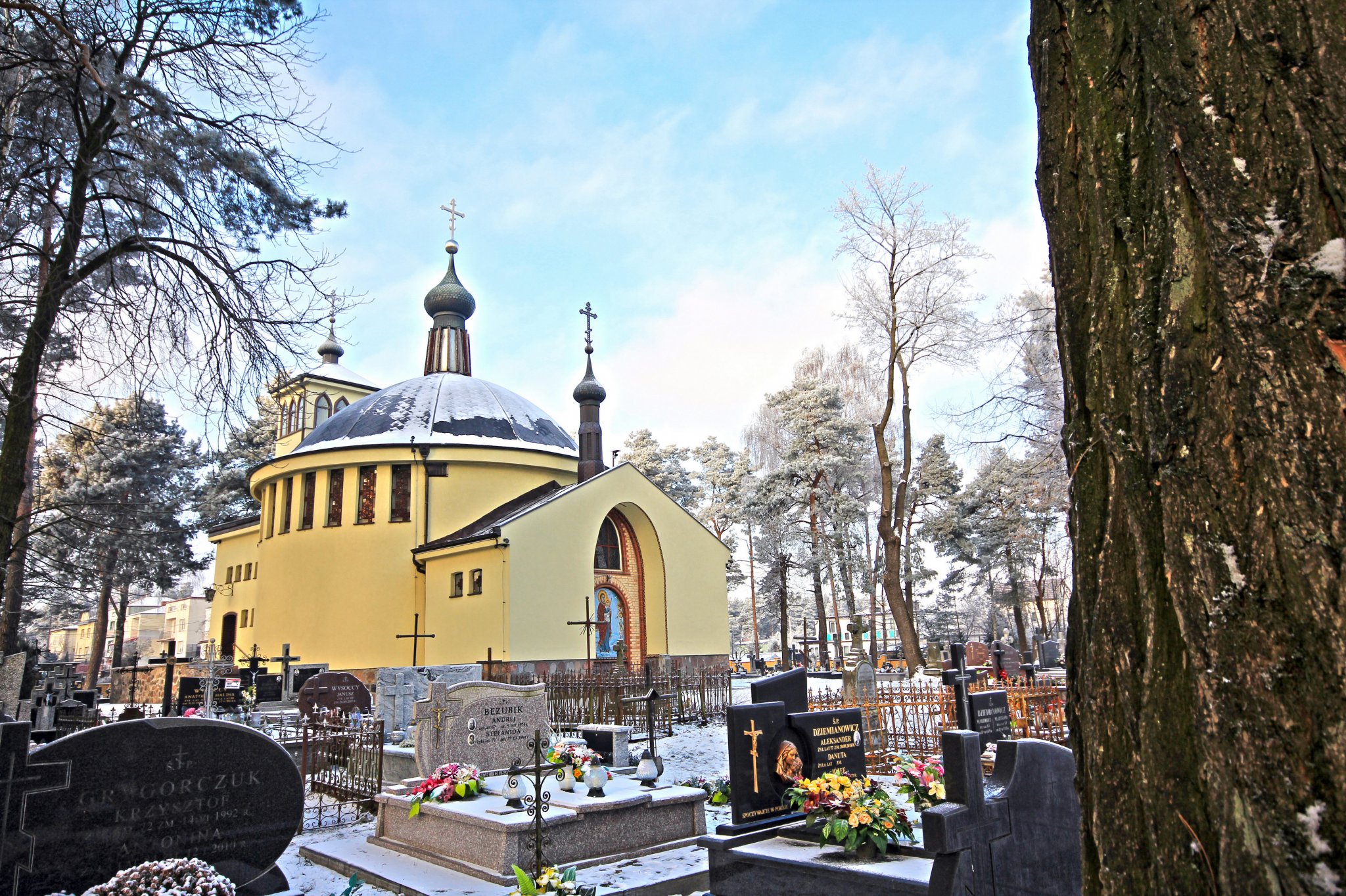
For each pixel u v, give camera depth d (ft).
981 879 17.87
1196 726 5.59
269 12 41.83
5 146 39.60
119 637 150.51
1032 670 87.92
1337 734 4.82
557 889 22.63
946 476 174.09
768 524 146.72
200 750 23.61
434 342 133.49
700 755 53.52
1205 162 5.97
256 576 120.06
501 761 38.19
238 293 44.01
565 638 93.30
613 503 102.01
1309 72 5.58
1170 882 5.70
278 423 159.02
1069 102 7.66
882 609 197.67
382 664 100.37
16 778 20.89
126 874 20.65
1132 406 6.49
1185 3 6.31
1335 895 4.61
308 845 32.65
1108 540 6.73
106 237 44.09
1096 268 7.07
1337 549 4.97
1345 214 5.33
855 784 22.65
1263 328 5.46
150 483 132.77
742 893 21.99
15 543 49.57
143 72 41.29
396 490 107.24
